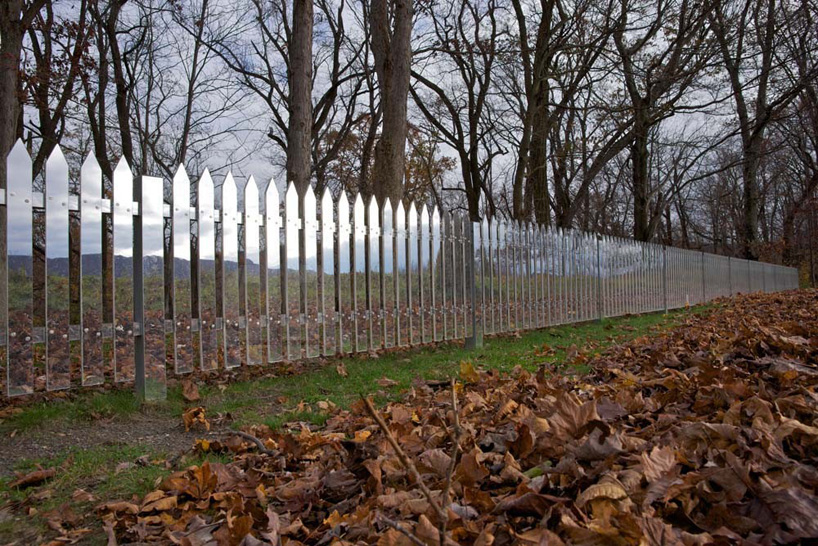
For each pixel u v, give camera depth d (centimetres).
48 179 414
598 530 145
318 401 465
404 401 447
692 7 1719
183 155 1845
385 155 918
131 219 450
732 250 5097
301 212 586
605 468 189
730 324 743
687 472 192
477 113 1862
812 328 514
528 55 1683
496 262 852
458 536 163
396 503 204
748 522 153
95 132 1480
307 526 221
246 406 455
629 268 1331
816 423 212
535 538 145
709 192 4859
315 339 592
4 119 848
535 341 846
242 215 532
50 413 400
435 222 744
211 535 211
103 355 437
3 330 395
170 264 475
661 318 1244
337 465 273
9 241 398
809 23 1895
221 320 508
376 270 662
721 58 1806
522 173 1667
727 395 270
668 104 1727
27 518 252
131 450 345
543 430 242
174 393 475
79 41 1302
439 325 740
